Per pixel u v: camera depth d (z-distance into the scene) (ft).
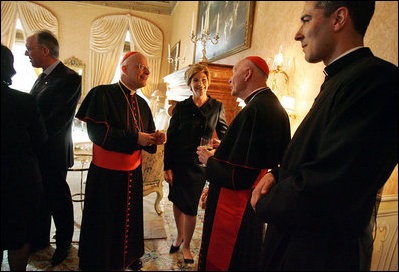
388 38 4.64
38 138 3.43
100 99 3.82
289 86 7.22
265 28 9.02
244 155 2.98
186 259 4.12
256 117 3.05
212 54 13.67
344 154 1.77
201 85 4.61
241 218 3.11
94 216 3.87
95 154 3.92
